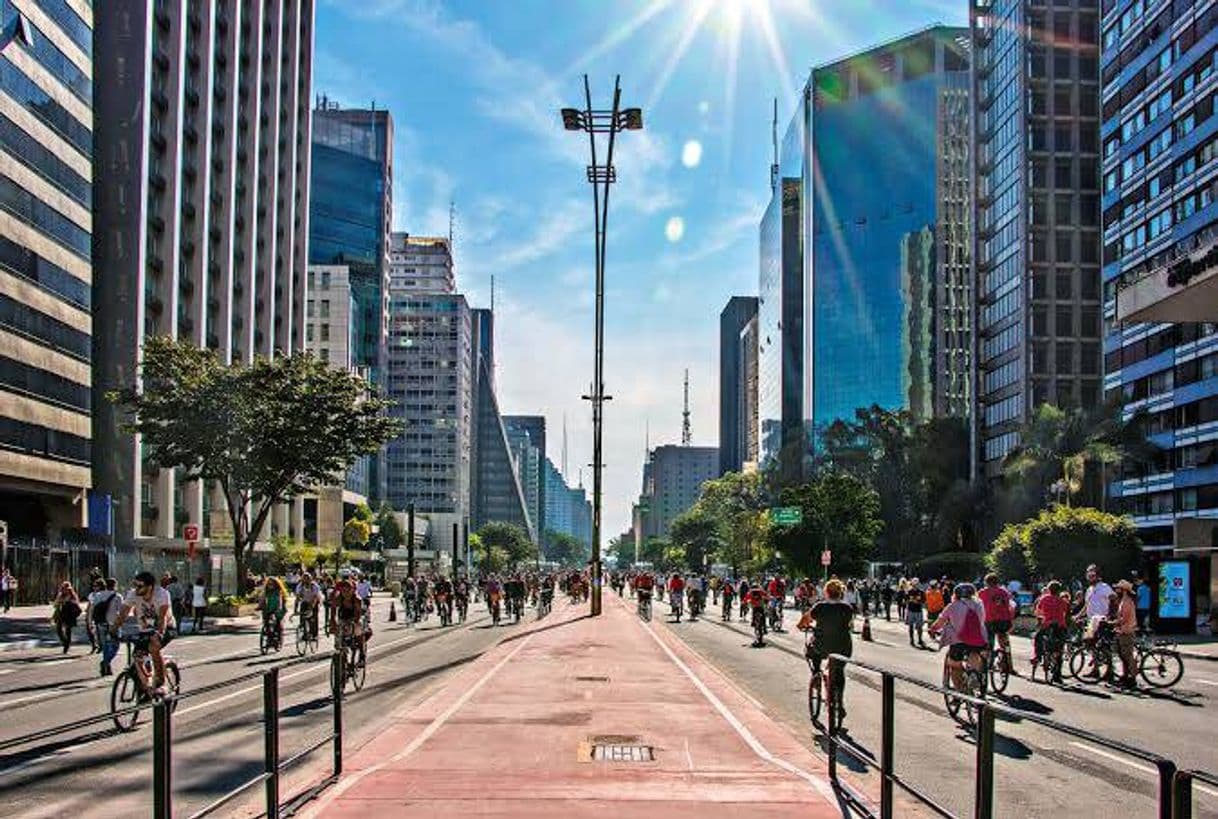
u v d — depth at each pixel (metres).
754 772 9.91
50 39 56.97
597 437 45.22
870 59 156.75
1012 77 102.94
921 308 144.75
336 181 169.50
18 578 48.41
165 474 72.94
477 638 33.91
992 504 87.69
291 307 101.75
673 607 47.47
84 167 61.38
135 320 69.81
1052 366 97.56
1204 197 71.12
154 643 14.83
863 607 47.03
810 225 163.38
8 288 52.53
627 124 42.84
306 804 8.44
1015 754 8.99
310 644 28.56
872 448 103.44
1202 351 73.06
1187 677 23.66
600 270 44.91
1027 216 99.19
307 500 110.88
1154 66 78.81
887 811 7.70
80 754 9.69
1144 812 8.56
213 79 83.81
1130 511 83.12
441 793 8.85
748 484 145.75
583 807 8.34
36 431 55.31
